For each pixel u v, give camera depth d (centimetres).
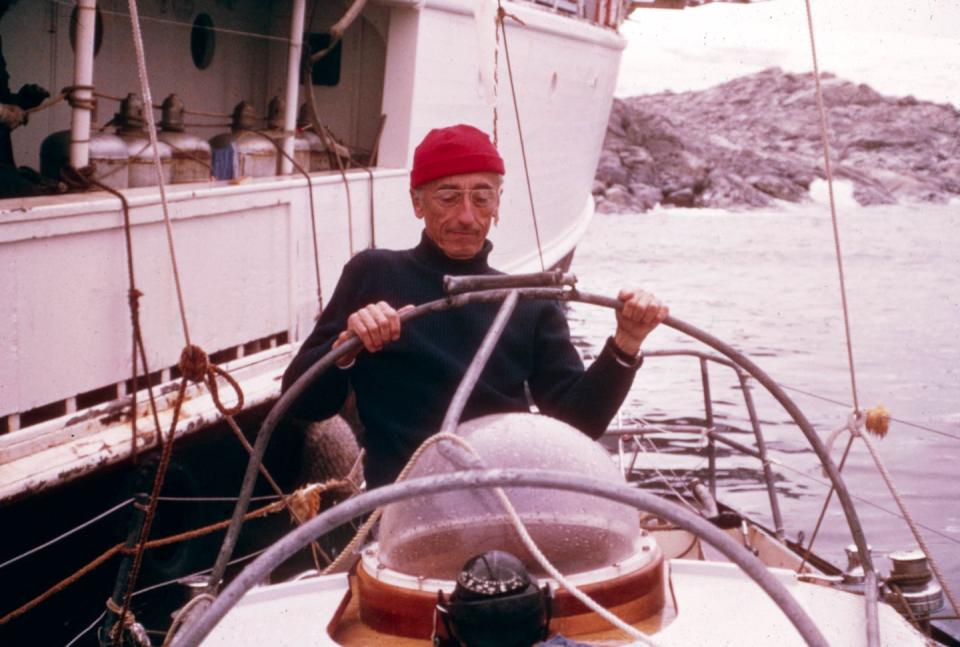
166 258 615
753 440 1159
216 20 881
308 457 717
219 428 650
